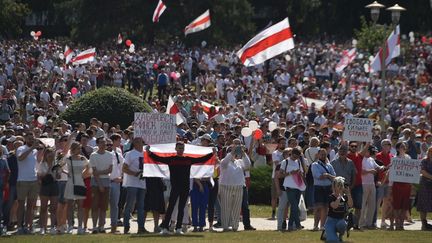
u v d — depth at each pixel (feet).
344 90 495.00
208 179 202.69
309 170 205.05
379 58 449.06
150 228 207.82
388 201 218.18
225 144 226.17
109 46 653.71
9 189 196.75
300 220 212.84
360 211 208.74
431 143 262.47
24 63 454.40
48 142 212.64
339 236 177.06
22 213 196.03
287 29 278.67
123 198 217.36
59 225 196.95
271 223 222.89
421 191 214.90
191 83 501.97
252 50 279.90
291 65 552.41
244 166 207.51
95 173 192.65
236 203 204.44
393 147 254.68
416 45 642.22
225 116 325.42
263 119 331.36
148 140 202.49
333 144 248.73
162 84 430.20
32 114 319.88
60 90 382.83
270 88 458.91
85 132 219.61
